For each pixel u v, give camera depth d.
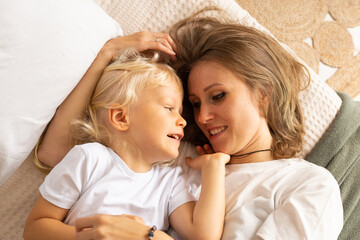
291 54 1.28
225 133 0.98
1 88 0.79
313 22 1.75
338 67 1.75
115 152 0.93
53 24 0.85
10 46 0.79
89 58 0.94
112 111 0.93
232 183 1.00
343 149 1.16
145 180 0.94
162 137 0.90
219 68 0.96
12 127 0.83
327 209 0.86
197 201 0.95
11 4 0.78
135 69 0.94
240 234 0.88
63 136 0.97
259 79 0.99
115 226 0.75
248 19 1.24
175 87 0.96
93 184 0.87
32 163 1.03
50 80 0.86
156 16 1.20
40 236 0.81
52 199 0.84
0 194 1.02
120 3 1.19
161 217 0.94
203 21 1.14
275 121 1.06
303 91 1.21
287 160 1.02
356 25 1.77
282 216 0.87
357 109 1.23
